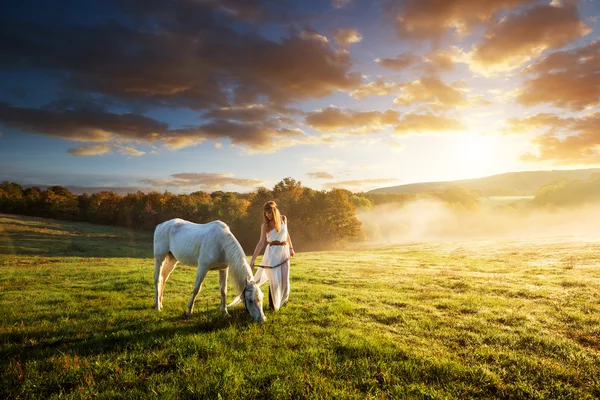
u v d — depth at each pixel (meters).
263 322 5.41
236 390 3.31
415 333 5.24
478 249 26.78
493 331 5.26
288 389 3.35
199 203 65.88
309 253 29.80
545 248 22.20
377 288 9.41
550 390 3.49
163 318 5.78
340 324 5.54
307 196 50.28
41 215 70.94
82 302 7.35
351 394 3.30
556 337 4.98
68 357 3.97
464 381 3.62
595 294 7.72
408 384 3.53
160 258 6.95
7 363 3.85
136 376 3.62
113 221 69.12
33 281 11.03
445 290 8.95
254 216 48.53
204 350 4.29
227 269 6.23
